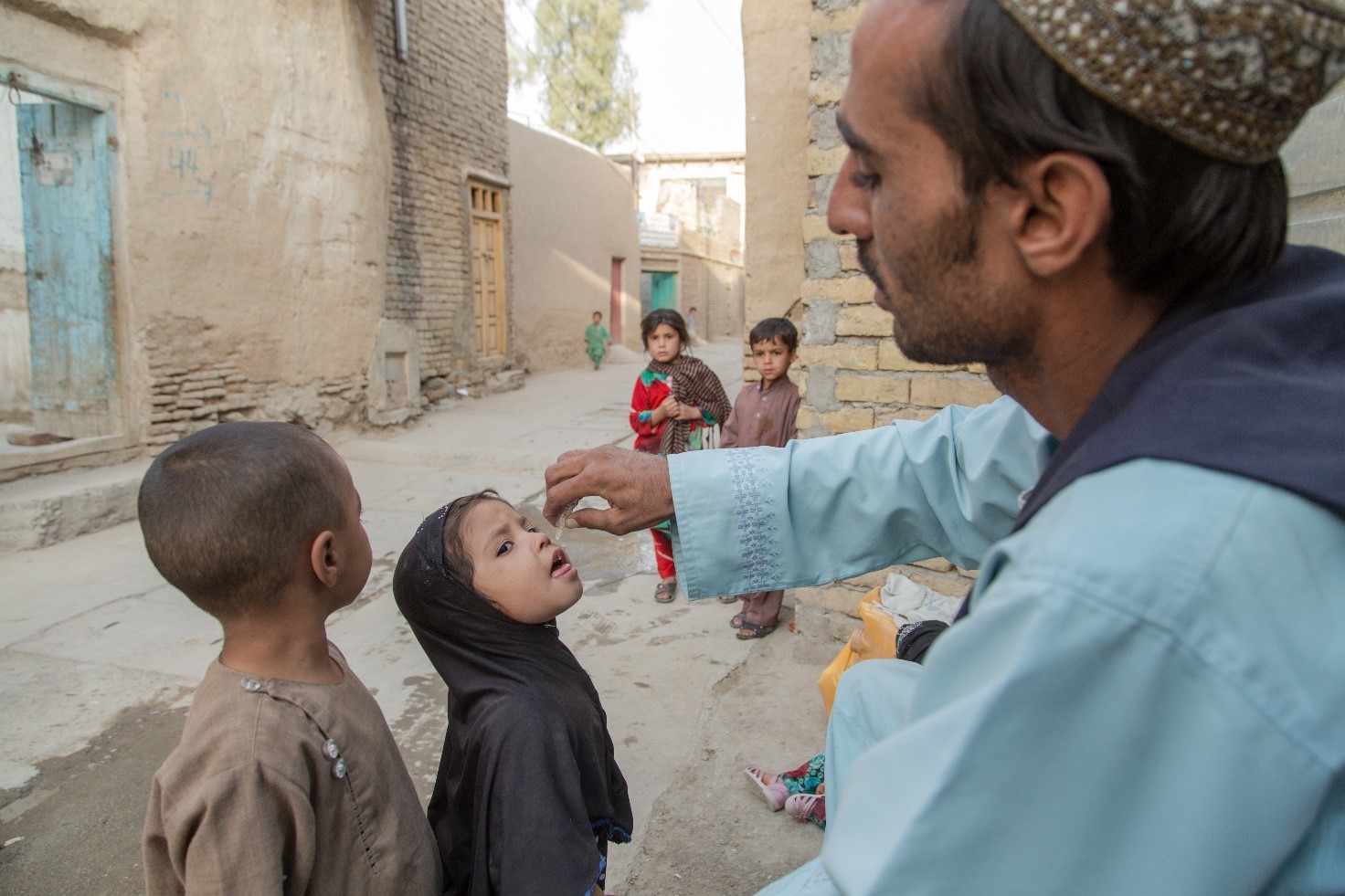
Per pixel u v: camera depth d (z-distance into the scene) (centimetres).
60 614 373
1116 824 51
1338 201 157
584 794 134
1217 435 54
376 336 799
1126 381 63
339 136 735
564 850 118
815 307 300
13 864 218
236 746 98
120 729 281
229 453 106
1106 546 51
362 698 116
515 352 1331
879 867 55
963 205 64
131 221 561
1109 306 66
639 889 200
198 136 599
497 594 130
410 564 135
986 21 59
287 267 688
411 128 915
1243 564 49
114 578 418
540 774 120
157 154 571
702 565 121
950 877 53
